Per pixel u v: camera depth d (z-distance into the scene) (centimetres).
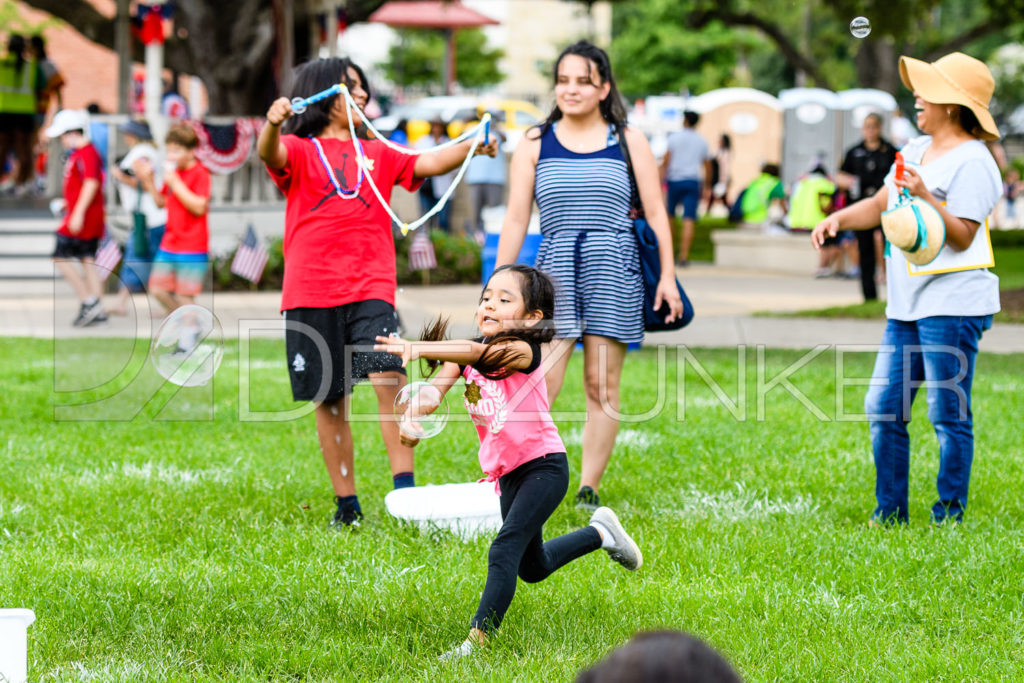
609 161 822
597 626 577
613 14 8400
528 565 582
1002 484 863
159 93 2302
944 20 8038
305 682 520
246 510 801
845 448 994
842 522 793
